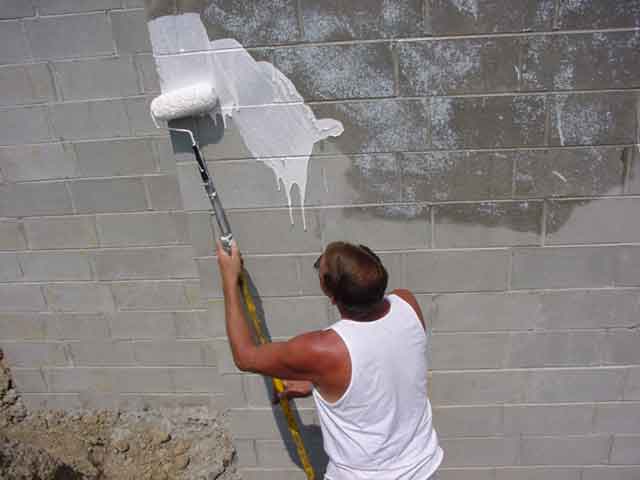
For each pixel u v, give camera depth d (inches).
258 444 124.2
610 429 119.3
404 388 81.4
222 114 97.2
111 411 153.2
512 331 111.5
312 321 112.3
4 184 132.4
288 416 106.3
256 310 111.6
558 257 105.1
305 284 109.1
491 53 91.7
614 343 111.4
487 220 102.9
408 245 105.4
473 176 99.8
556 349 112.7
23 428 149.6
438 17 89.8
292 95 95.8
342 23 91.1
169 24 92.0
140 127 126.6
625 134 95.7
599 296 107.7
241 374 117.5
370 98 95.4
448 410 119.6
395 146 98.3
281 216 104.0
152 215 134.4
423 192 101.3
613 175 98.7
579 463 123.6
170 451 144.8
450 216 102.8
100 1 117.5
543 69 92.2
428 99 95.0
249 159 100.0
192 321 144.9
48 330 147.3
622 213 101.1
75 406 153.8
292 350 79.6
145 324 145.9
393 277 108.3
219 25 92.0
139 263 139.4
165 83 95.5
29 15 118.7
